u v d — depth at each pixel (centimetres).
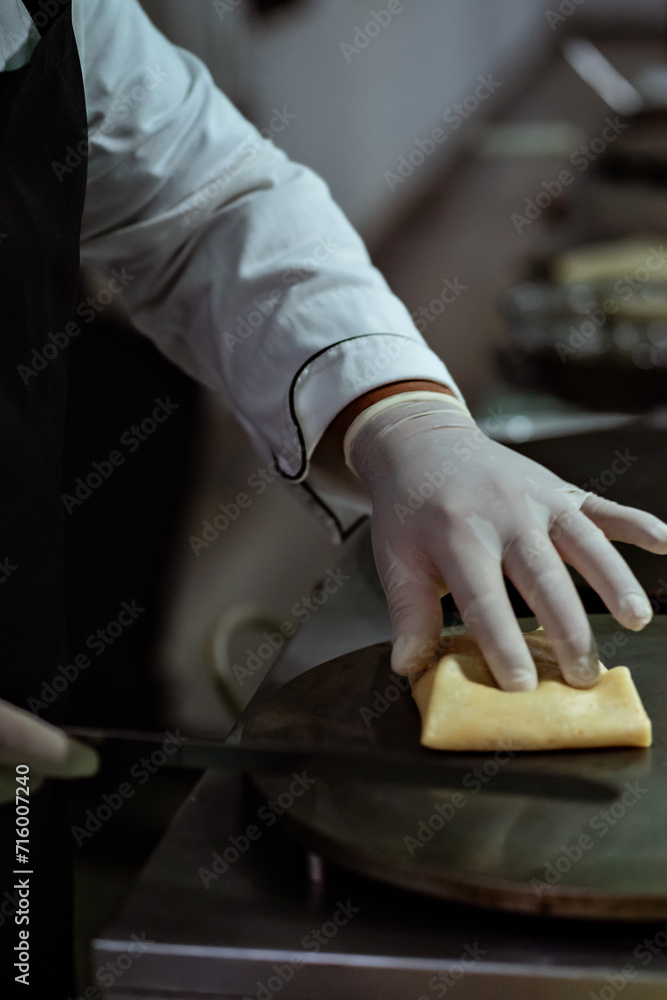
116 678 187
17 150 105
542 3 1151
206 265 124
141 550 195
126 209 124
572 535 107
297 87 465
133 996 91
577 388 173
